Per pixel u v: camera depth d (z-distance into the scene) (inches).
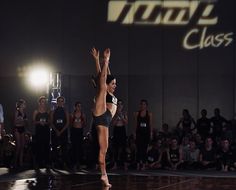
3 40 816.3
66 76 809.5
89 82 806.5
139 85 806.5
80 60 809.5
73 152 652.1
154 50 806.5
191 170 645.9
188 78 802.2
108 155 660.7
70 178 519.5
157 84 805.2
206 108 797.2
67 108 805.2
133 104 805.2
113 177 533.0
